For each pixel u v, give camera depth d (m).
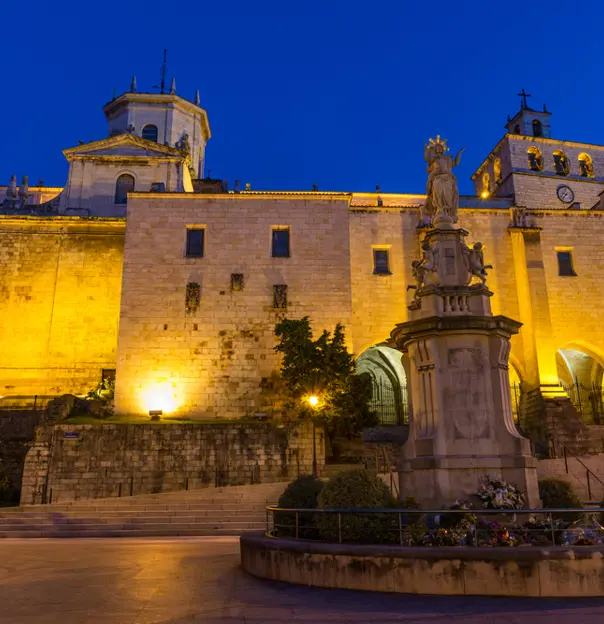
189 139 53.81
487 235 38.66
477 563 9.25
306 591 9.62
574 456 26.50
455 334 13.90
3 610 8.33
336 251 36.41
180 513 23.41
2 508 24.12
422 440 13.30
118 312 38.84
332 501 11.23
